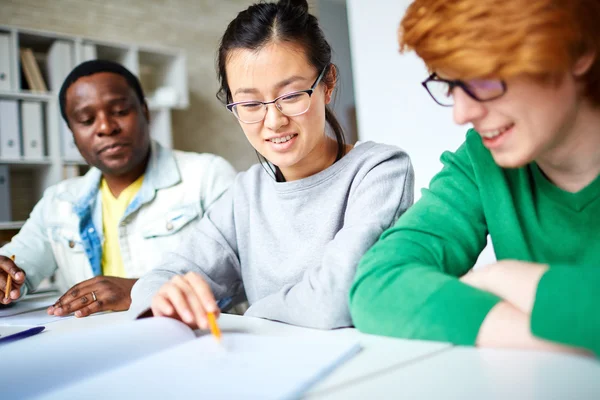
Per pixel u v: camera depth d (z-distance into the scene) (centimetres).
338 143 109
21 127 310
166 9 432
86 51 338
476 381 41
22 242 169
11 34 310
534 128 54
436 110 242
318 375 45
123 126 159
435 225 73
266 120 92
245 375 45
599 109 60
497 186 75
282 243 107
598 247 68
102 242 167
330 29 597
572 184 69
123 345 58
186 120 436
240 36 91
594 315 44
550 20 49
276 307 78
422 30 54
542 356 46
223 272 113
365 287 65
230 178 170
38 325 93
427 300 57
